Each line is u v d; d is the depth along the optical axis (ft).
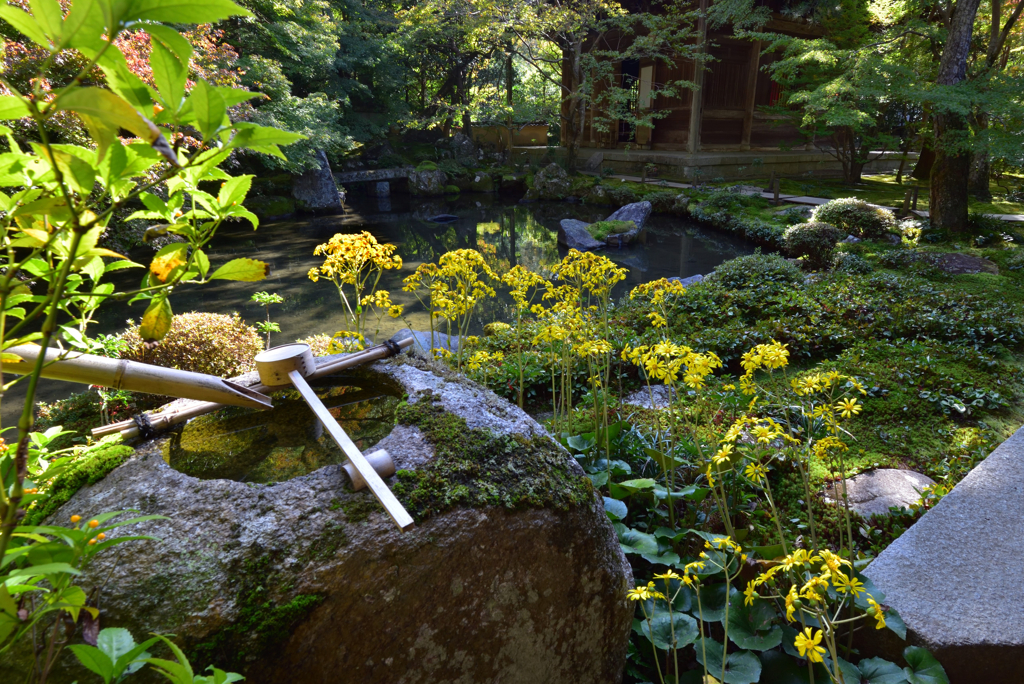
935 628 6.79
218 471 4.89
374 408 5.79
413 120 85.66
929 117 44.75
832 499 10.91
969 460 12.62
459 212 68.85
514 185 84.07
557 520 5.11
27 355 3.67
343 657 4.09
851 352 19.31
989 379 17.47
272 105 54.29
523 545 4.85
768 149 82.07
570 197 76.64
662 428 12.26
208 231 2.78
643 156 80.59
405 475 4.64
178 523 4.13
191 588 3.87
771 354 7.04
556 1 75.41
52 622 3.72
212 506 4.23
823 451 7.29
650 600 6.85
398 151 89.81
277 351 5.29
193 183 2.62
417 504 4.47
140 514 4.17
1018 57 58.29
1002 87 37.47
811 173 81.25
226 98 2.15
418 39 81.92
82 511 4.28
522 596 4.86
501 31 73.31
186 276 2.83
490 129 102.27
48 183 2.55
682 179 74.38
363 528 4.25
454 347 19.79
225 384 4.71
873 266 35.04
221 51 35.50
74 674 3.60
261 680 3.87
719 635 7.16
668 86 74.02
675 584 7.18
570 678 5.40
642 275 39.40
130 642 3.00
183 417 5.22
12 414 18.80
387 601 4.21
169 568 3.92
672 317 22.91
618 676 5.90
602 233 48.93
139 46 21.49
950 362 18.76
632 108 85.61
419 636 4.34
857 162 70.79
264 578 3.98
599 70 78.28
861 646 7.05
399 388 5.93
